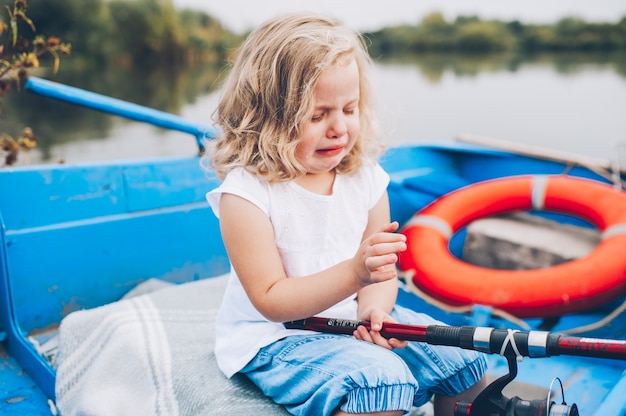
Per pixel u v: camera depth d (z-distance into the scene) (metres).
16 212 2.04
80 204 2.14
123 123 7.95
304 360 1.30
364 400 1.20
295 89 1.29
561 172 2.85
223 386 1.38
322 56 1.28
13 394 1.78
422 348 1.40
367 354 1.26
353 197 1.49
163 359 1.50
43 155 6.59
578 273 2.10
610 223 2.31
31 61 2.40
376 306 1.44
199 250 2.40
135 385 1.50
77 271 2.13
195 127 2.35
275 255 1.34
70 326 1.68
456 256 2.74
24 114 7.92
